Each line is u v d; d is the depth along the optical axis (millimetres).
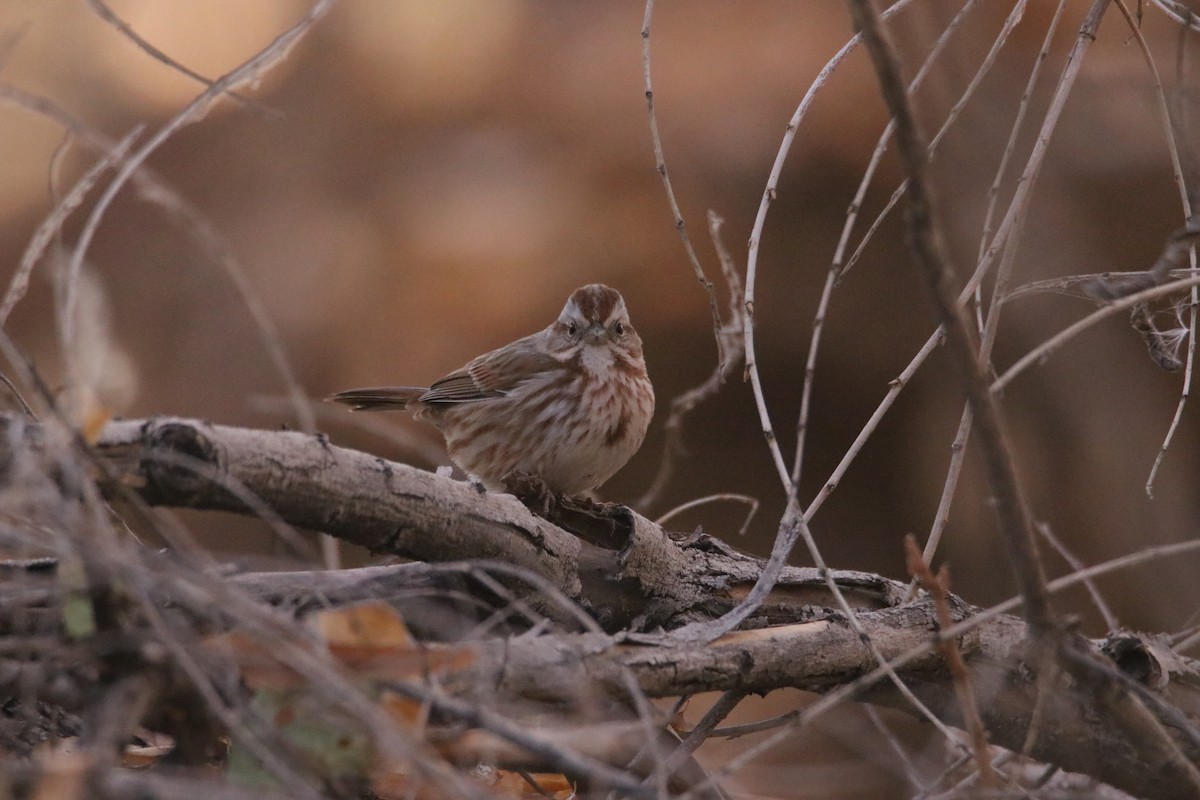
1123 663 6324
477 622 6113
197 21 24000
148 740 5664
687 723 7051
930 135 13023
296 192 21625
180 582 4398
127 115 23094
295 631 4301
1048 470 14695
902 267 18281
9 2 23375
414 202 20875
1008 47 13766
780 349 18672
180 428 4938
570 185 20203
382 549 5887
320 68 23266
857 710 9281
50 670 4410
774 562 6047
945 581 5434
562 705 5133
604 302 10828
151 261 20422
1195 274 6566
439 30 22766
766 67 19469
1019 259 13883
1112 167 14430
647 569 6930
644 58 6750
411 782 4457
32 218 20922
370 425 6691
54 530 4352
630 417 10797
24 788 3777
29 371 4543
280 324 19953
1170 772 5855
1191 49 13781
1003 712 6375
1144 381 14539
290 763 4387
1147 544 14000
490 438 11039
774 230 18781
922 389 18219
